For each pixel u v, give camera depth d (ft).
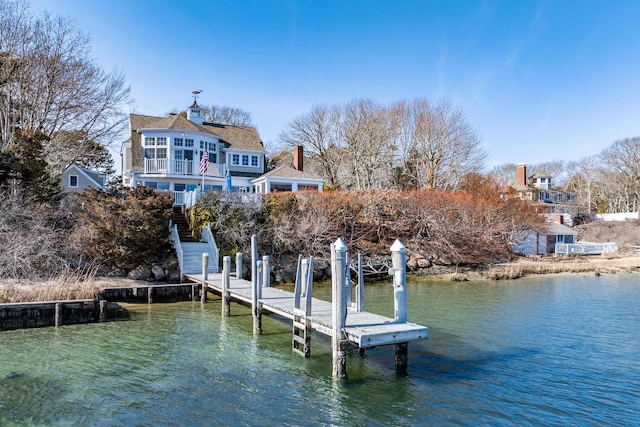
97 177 115.96
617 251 152.66
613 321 51.19
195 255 73.61
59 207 77.36
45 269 61.87
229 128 133.39
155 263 72.08
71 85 95.76
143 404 26.55
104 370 32.60
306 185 115.44
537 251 142.10
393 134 159.63
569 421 24.72
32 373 31.76
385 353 37.19
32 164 73.82
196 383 30.04
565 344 40.78
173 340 41.04
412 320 50.75
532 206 144.15
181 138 111.04
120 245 66.80
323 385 29.63
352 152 159.74
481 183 140.87
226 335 42.93
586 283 88.07
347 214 99.81
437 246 107.45
